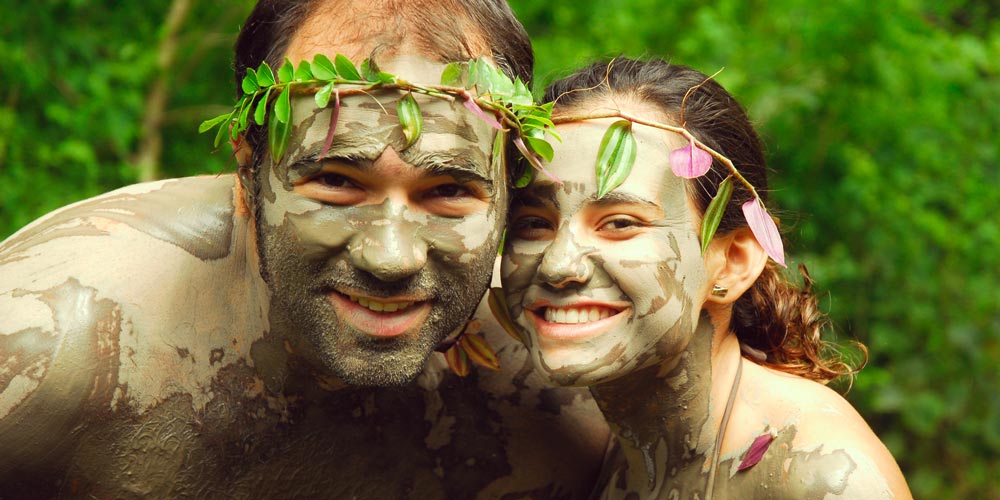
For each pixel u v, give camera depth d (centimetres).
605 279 347
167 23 912
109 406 353
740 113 387
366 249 325
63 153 838
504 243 363
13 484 354
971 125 824
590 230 349
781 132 798
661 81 371
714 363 375
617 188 345
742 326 407
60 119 852
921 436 803
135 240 371
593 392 380
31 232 377
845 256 794
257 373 377
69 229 372
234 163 692
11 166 838
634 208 347
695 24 861
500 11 363
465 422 411
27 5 871
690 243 356
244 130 349
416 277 331
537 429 417
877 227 800
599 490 411
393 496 405
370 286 330
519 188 355
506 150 351
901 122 801
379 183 327
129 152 914
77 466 356
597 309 350
